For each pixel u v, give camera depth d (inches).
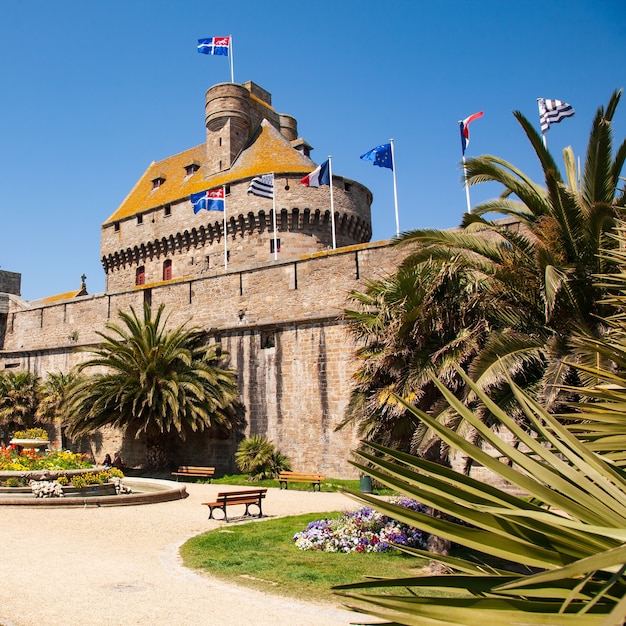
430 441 392.8
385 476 140.8
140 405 1002.1
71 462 788.6
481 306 418.6
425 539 465.7
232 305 1081.4
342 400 927.7
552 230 402.9
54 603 311.6
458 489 137.6
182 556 434.6
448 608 116.3
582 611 100.8
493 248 428.5
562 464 132.6
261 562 415.8
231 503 600.1
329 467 923.4
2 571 377.7
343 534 473.4
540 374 391.9
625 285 235.5
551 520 112.7
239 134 1770.4
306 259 1007.6
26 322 1434.5
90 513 614.9
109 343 1070.4
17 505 633.0
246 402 1027.9
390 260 916.6
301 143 1838.1
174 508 667.4
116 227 1914.4
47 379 1328.7
